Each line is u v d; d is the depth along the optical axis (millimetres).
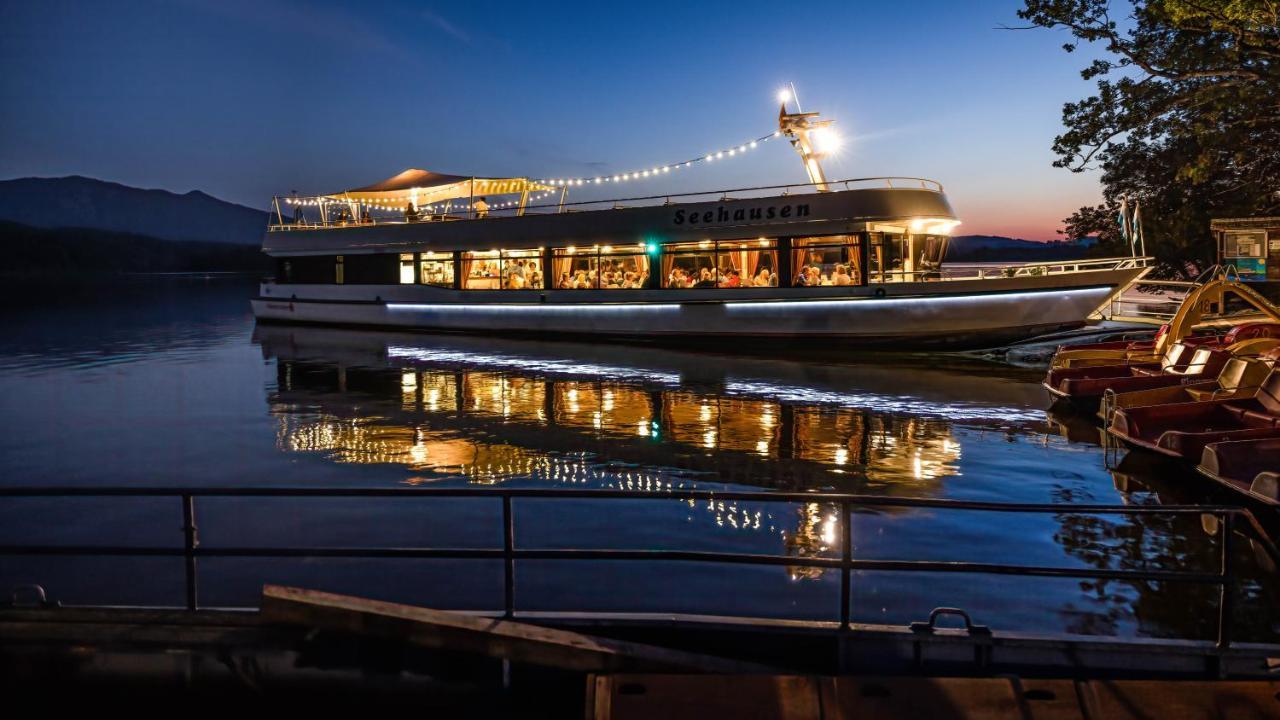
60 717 3971
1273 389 11445
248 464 12867
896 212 25062
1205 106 28000
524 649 3965
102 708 3955
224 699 3924
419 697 3936
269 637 3910
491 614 4570
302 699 3920
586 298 30062
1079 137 27547
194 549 4578
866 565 4406
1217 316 23203
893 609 6621
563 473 11867
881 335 25578
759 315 27031
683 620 4496
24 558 8297
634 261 29578
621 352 27453
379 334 34875
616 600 6949
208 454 13641
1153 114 26766
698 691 3787
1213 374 14648
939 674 4320
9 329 42156
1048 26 26109
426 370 23875
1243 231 27594
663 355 26594
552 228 30359
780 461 12453
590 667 4004
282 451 13742
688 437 14250
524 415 16531
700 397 18531
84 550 4582
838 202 25688
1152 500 10109
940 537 8555
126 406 18578
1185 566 7633
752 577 7398
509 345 29906
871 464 12227
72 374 24203
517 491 4500
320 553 4562
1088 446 13281
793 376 21781
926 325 25000
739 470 11938
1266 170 31531
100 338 36406
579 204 29984
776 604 6781
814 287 26078
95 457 13586
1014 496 10453
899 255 26500
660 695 3764
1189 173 28141
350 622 3898
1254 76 24219
